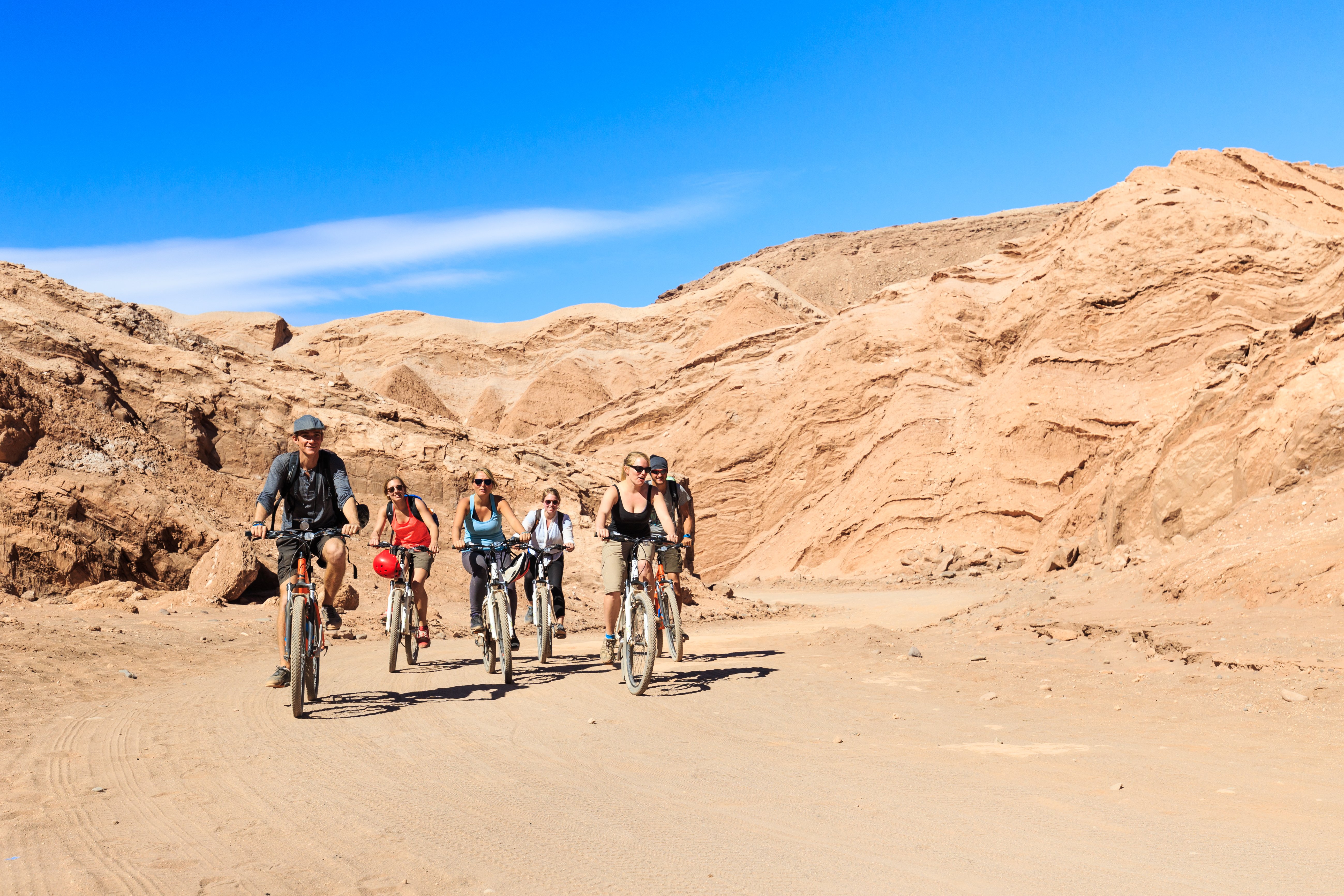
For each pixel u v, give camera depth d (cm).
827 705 733
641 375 9862
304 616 723
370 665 1088
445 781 503
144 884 349
